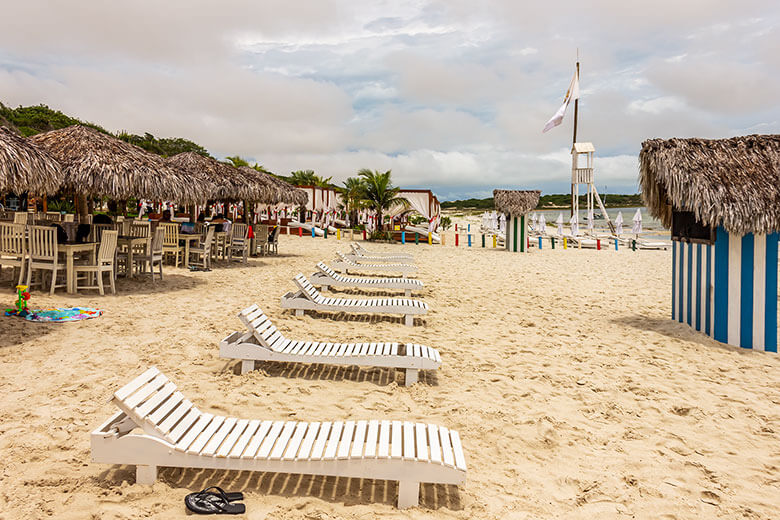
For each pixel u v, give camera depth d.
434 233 30.20
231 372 4.93
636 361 5.88
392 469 2.75
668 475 3.30
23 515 2.51
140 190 9.31
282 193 15.98
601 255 20.75
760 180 6.30
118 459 2.82
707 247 6.94
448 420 4.07
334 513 2.70
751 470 3.40
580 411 4.38
